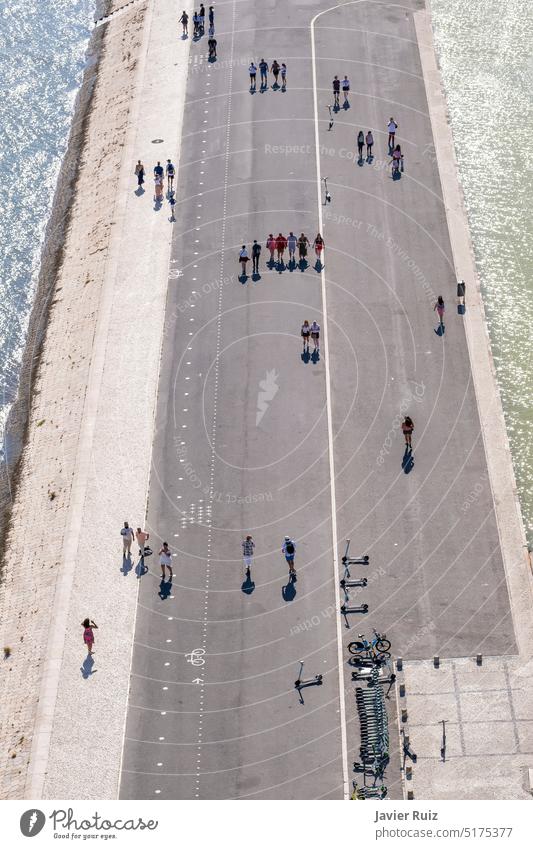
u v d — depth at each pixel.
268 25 171.50
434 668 101.94
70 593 108.94
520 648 102.94
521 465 117.31
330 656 103.12
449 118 155.25
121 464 118.56
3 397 130.25
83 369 128.75
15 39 182.00
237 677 102.31
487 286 134.50
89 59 178.75
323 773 96.38
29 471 121.75
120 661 103.88
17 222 152.00
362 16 172.25
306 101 158.00
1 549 115.44
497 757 96.62
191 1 179.25
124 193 148.25
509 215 142.50
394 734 98.38
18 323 138.88
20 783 97.25
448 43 167.38
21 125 166.38
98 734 99.50
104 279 138.12
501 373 125.38
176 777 96.62
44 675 103.56
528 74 161.88
